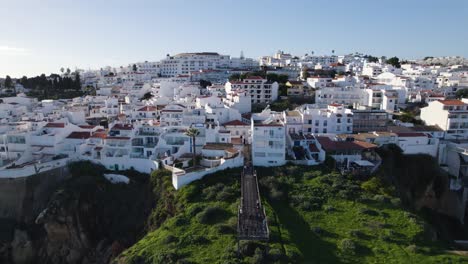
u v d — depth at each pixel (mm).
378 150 97125
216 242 60562
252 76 188250
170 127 102500
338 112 113000
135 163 92250
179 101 144625
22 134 96125
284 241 60625
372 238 63188
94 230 82125
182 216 69312
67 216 79562
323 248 60031
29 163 90188
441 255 59656
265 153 90500
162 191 81562
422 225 67312
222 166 86125
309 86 184875
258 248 57906
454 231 92062
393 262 56969
